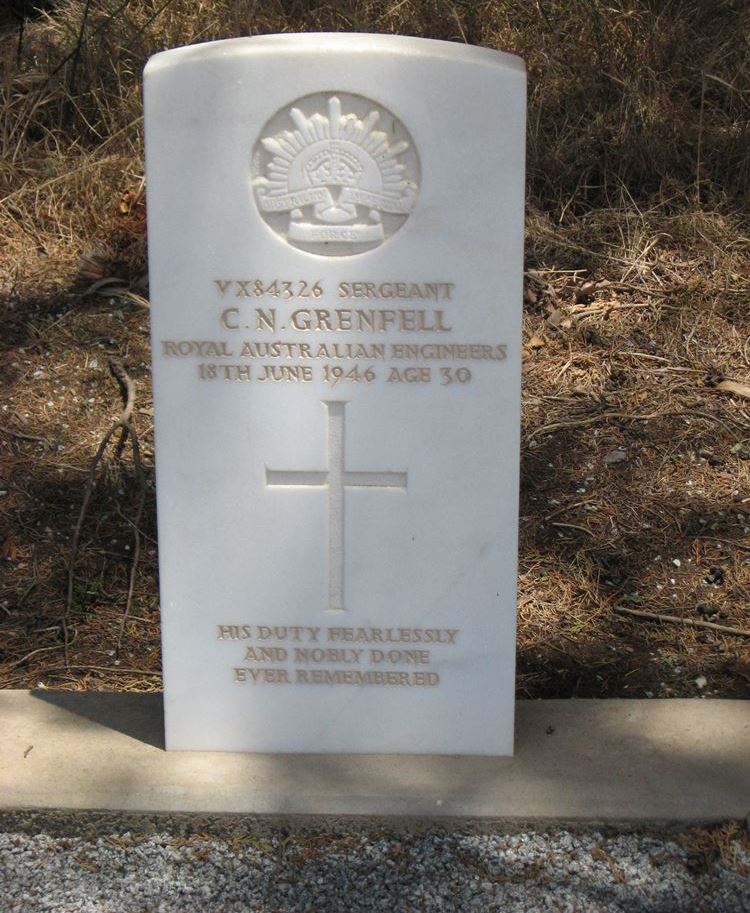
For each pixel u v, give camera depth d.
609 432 2.82
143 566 2.58
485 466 2.04
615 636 2.44
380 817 2.05
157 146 1.96
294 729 2.13
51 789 2.07
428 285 1.99
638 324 3.07
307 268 1.99
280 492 2.06
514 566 2.07
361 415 2.03
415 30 3.72
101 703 2.24
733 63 3.68
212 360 2.02
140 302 3.11
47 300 3.13
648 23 3.71
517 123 1.94
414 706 2.12
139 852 2.00
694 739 2.15
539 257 3.24
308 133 1.95
